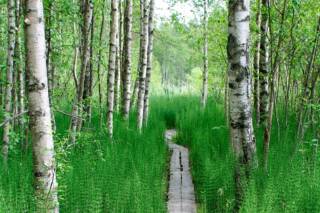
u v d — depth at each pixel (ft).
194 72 125.59
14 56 33.06
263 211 19.70
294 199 21.57
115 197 23.56
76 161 28.22
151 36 51.93
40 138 19.92
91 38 39.93
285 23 31.58
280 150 30.37
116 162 28.43
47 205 19.90
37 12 19.52
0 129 34.63
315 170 24.59
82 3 36.63
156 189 25.75
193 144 42.47
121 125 43.86
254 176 24.43
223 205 24.91
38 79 19.70
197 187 30.27
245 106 24.50
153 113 60.90
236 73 24.26
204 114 55.36
